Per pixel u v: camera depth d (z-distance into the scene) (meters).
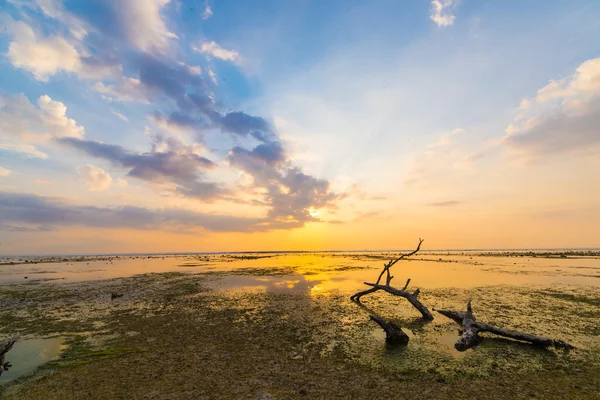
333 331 13.71
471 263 49.28
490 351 11.03
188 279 32.88
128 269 47.56
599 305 17.31
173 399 7.80
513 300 19.14
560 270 35.84
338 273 37.31
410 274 34.31
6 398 8.10
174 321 15.71
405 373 9.25
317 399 7.68
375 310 17.62
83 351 11.52
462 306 17.95
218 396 7.91
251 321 15.54
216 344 12.16
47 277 36.44
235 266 51.31
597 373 8.91
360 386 8.41
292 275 35.59
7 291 25.97
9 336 13.59
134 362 10.38
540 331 12.97
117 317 16.67
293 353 11.10
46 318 16.64
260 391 8.14
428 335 13.04
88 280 33.03
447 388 8.21
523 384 8.37
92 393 8.23
